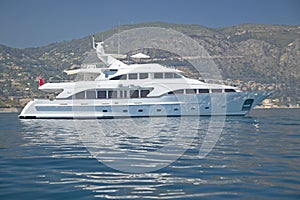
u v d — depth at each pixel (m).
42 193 8.04
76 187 8.48
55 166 11.02
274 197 7.64
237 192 7.98
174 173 9.80
